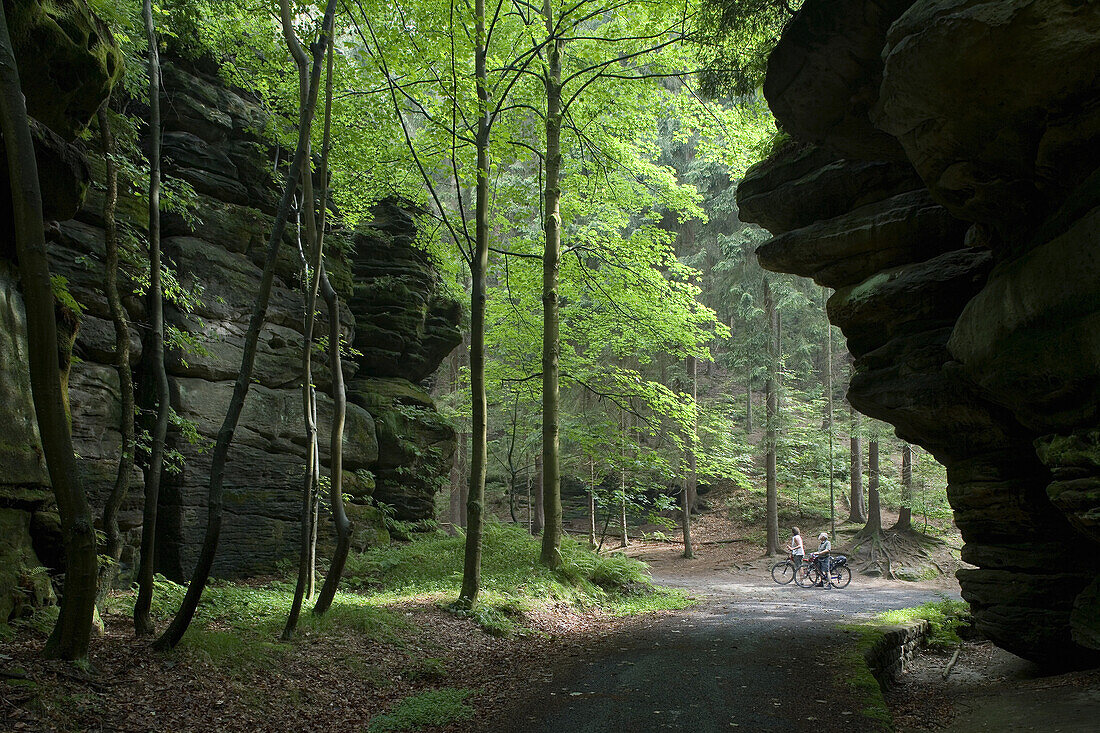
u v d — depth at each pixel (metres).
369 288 18.92
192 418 12.70
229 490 13.40
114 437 11.55
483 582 13.22
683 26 13.71
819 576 20.67
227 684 6.56
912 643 11.38
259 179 15.49
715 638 10.73
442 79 11.40
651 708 6.89
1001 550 8.85
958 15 5.30
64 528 5.80
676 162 28.62
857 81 7.66
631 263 18.14
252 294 14.52
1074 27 4.88
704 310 19.14
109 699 5.58
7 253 7.11
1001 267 7.17
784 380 29.98
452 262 19.52
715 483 33.44
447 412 25.41
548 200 15.95
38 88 6.86
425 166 13.77
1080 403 6.14
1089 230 5.62
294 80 15.16
